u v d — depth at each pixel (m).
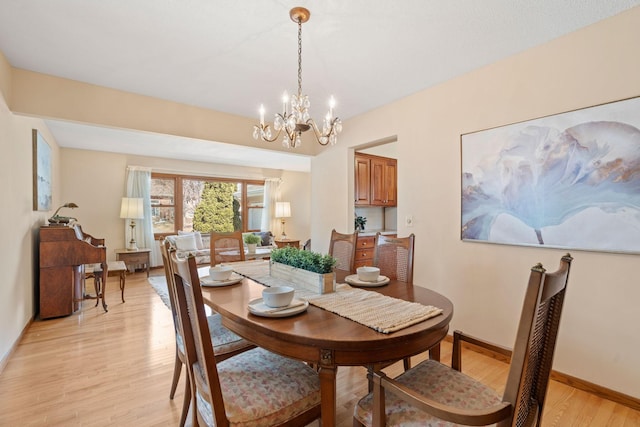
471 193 2.46
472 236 2.46
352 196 3.76
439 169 2.70
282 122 2.00
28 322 2.93
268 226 7.64
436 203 2.72
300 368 1.35
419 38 2.01
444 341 2.66
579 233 1.90
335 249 2.51
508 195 2.23
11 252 2.44
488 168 2.35
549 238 2.03
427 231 2.80
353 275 2.05
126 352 2.42
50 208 4.08
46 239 3.13
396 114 3.08
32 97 2.45
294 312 1.28
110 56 2.23
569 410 1.73
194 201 6.64
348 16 1.78
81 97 2.64
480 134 2.40
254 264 2.43
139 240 5.75
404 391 0.94
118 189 5.64
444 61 2.31
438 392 1.15
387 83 2.69
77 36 1.97
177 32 1.94
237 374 1.28
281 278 1.92
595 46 1.84
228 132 3.47
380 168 4.71
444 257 2.67
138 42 2.05
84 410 1.71
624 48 1.74
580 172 1.90
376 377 1.03
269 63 2.34
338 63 2.34
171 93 2.91
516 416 0.87
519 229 2.18
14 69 2.39
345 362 1.08
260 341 1.23
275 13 1.75
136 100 2.90
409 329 1.14
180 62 2.32
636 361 1.73
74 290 3.33
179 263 1.14
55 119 2.54
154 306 3.61
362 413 1.14
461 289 2.55
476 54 2.21
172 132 3.10
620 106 1.75
